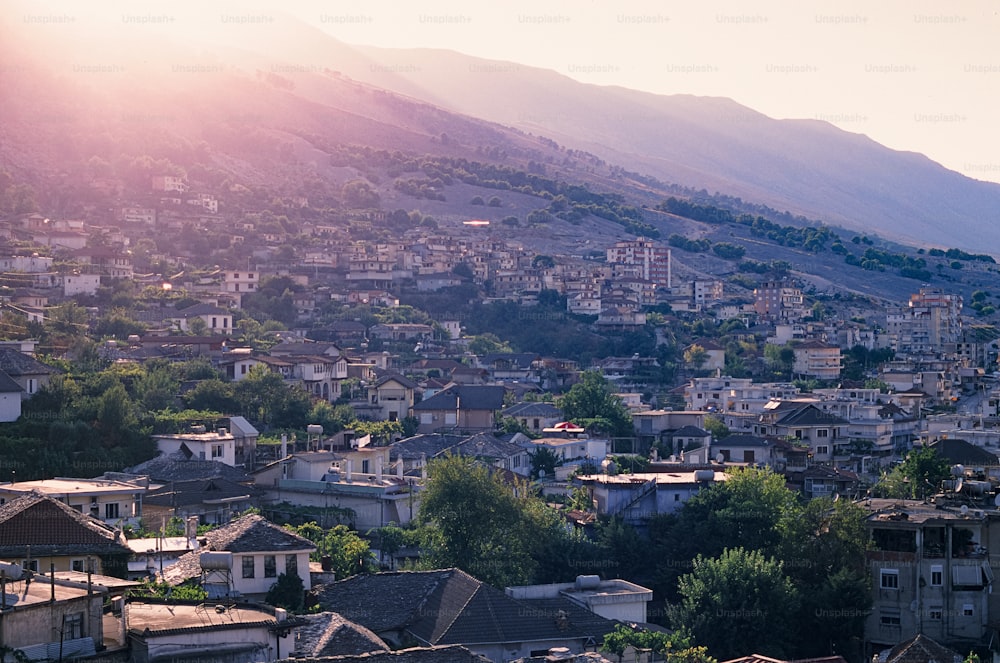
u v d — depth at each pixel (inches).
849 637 3503.9
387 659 2032.5
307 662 1979.6
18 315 7711.6
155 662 1993.1
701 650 2817.4
